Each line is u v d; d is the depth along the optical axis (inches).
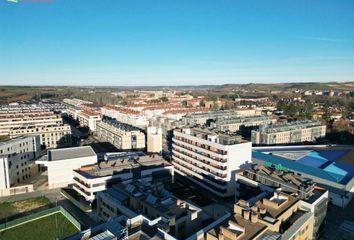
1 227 3718.0
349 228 3836.1
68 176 5403.5
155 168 4842.5
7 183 4977.9
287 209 2829.7
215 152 4817.9
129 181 4074.8
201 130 5649.6
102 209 3745.1
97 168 4559.5
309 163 5851.4
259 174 3905.0
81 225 3865.7
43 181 5605.3
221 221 2733.8
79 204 4402.1
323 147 7042.3
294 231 2615.7
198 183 5255.9
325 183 4837.6
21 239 3501.5
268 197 3161.9
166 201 3339.1
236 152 4788.4
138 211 3363.7
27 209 4399.6
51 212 4146.2
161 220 2861.7
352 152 6535.4
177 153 5821.9
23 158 5708.7
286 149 6899.6
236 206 2842.0
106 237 2333.9
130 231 2630.4
